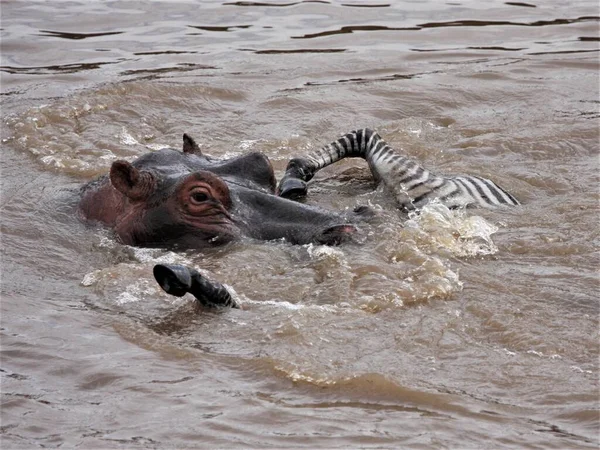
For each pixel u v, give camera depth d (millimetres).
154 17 54469
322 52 48625
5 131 38156
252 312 22969
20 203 30875
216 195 27719
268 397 19438
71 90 43125
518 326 21891
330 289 23781
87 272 26312
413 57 47969
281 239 27000
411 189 30797
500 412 18734
